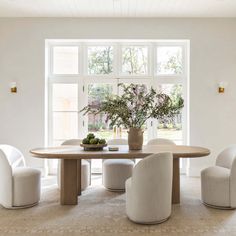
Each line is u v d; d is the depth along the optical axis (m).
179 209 3.12
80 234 2.48
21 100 4.84
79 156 3.02
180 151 3.18
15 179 3.09
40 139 4.85
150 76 5.11
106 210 3.09
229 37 4.86
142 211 2.62
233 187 3.04
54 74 5.09
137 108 3.28
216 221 2.76
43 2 4.23
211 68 4.86
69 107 5.14
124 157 3.03
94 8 4.46
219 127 4.86
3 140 4.84
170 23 4.87
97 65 5.17
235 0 4.15
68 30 4.86
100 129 5.14
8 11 4.58
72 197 3.28
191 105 4.87
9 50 4.84
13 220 2.80
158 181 2.61
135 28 4.87
